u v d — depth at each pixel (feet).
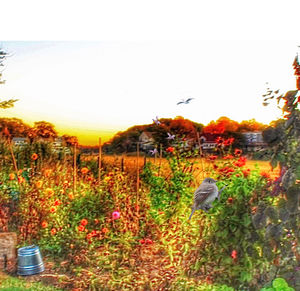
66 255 14.89
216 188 12.85
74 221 15.56
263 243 11.96
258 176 12.66
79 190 16.28
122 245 14.69
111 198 15.97
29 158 16.34
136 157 16.01
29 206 15.93
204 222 13.25
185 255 13.67
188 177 15.10
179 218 14.58
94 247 14.90
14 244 14.90
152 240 14.92
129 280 13.71
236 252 12.36
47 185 16.44
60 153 16.34
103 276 14.05
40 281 13.91
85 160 16.31
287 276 11.16
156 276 13.73
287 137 10.57
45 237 15.56
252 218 11.57
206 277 13.10
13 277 14.11
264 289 10.55
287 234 11.16
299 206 10.46
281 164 10.75
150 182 15.61
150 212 15.30
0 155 16.22
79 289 13.58
